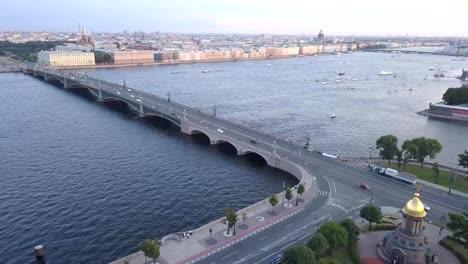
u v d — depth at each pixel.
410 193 161.75
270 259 115.69
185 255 117.00
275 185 187.88
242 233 129.50
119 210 161.00
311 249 110.12
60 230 144.88
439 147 185.00
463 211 146.38
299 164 196.38
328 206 149.75
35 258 128.12
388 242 116.81
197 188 184.50
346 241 116.75
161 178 195.88
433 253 111.12
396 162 198.75
